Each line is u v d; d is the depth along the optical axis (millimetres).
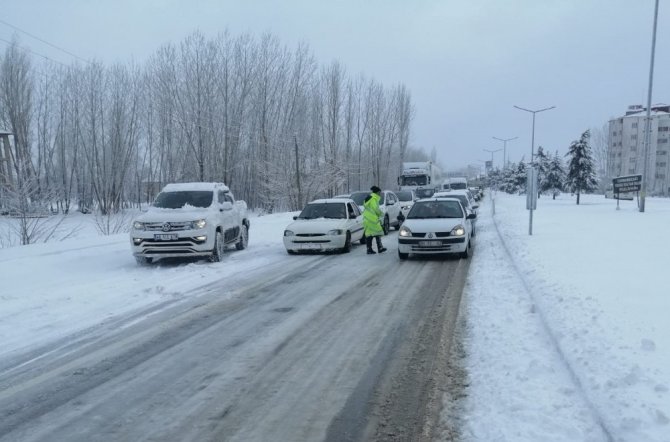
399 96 59781
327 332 6488
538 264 9883
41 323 7047
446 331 6336
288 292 8977
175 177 40969
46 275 10617
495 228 20203
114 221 25953
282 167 40438
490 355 5277
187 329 6723
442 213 13344
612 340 5062
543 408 3994
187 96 40031
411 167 37594
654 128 92812
